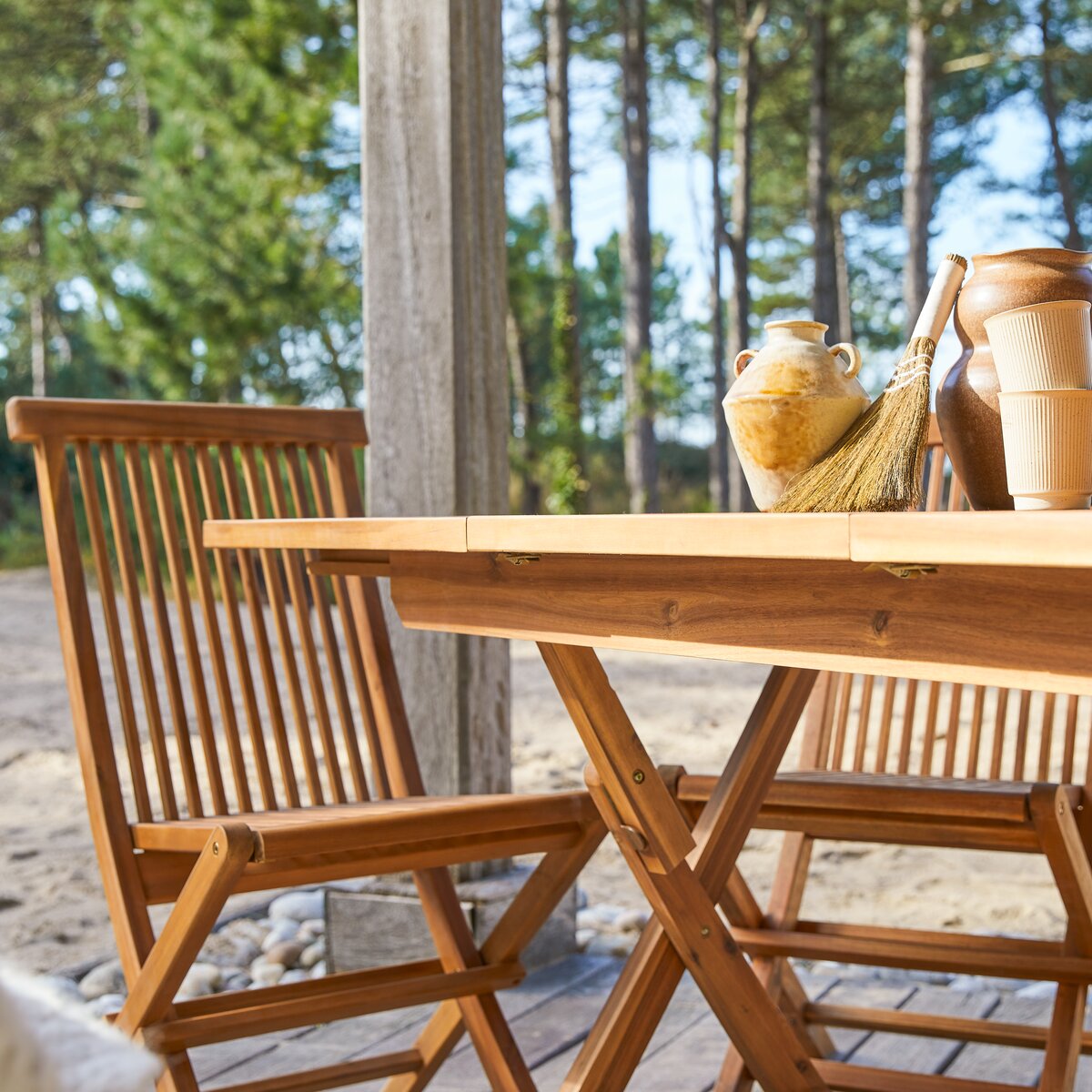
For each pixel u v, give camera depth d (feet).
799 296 96.68
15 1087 1.28
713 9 62.95
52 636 32.04
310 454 7.27
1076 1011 5.82
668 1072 7.59
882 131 78.13
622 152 81.41
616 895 12.08
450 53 9.21
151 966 5.28
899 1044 8.11
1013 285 4.31
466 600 4.97
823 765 7.50
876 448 4.26
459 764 9.18
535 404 57.98
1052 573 3.10
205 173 39.99
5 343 79.56
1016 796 5.60
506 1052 6.05
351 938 9.36
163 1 39.73
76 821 15.44
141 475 6.61
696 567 4.03
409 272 9.35
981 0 59.98
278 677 24.71
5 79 64.23
